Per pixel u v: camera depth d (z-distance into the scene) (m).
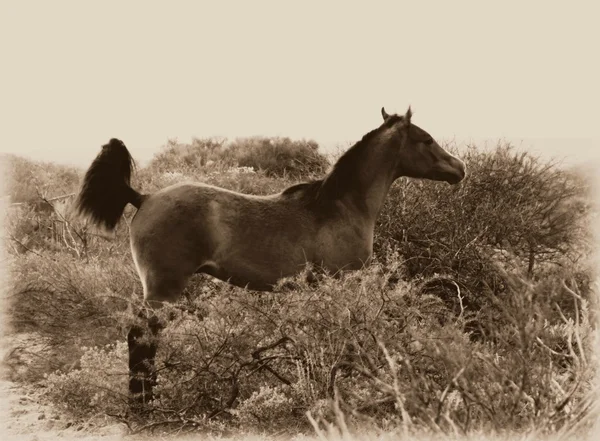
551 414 6.09
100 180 10.16
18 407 9.62
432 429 5.71
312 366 8.53
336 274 10.33
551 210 14.43
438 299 9.73
